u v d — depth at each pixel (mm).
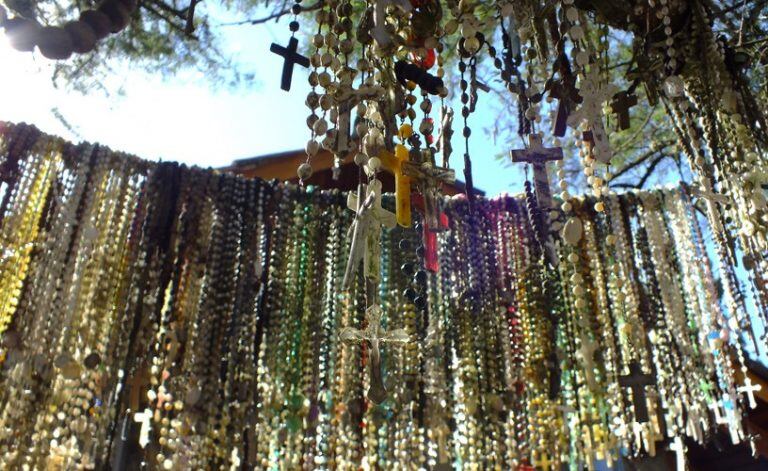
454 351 2727
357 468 2479
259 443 2428
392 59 2045
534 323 2752
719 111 2412
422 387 2639
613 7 2262
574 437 2662
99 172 2525
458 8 1923
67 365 2238
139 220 2533
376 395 1875
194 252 2547
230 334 2465
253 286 2600
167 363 2357
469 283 2805
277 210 2736
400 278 2750
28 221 2373
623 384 2498
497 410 2627
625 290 2797
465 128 2037
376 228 1906
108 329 2361
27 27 1495
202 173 2680
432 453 2570
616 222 2885
